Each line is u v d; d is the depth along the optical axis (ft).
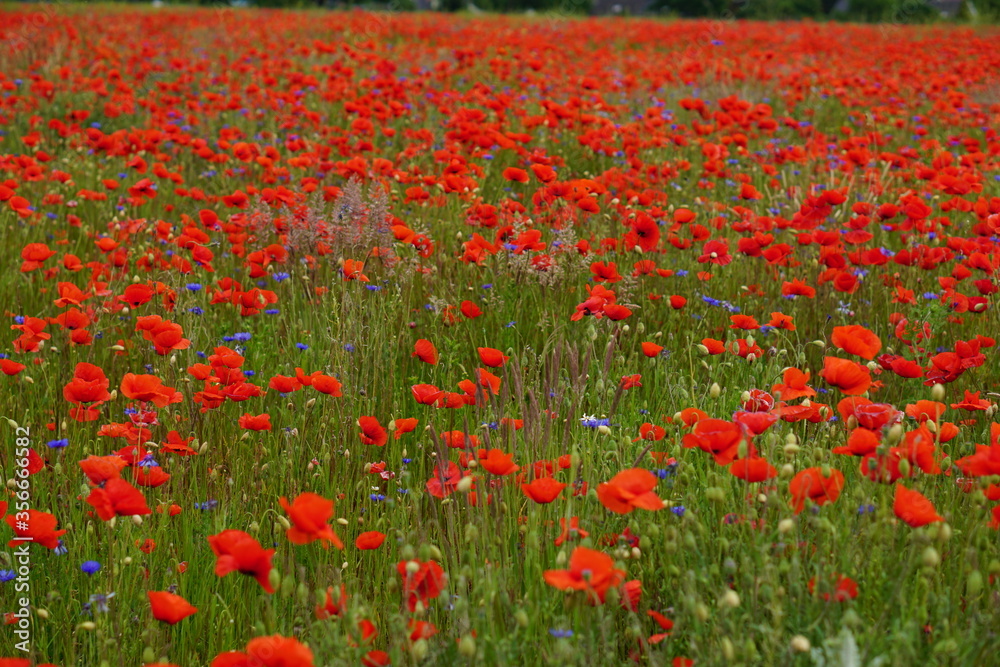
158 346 16.21
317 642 11.43
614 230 26.48
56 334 21.02
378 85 46.65
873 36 103.91
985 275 23.67
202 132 43.27
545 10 174.60
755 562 11.03
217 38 85.15
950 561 11.98
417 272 24.43
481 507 13.07
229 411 17.99
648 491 10.52
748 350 17.46
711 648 10.14
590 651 10.39
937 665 9.58
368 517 15.07
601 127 39.78
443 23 107.34
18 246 27.99
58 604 12.92
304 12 126.52
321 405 17.57
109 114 42.32
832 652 9.42
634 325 22.41
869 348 12.73
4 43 65.57
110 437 17.07
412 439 17.40
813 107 54.08
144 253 24.39
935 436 13.29
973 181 29.94
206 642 13.16
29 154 39.14
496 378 14.75
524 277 22.62
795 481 11.21
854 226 23.58
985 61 64.13
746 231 25.40
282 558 13.20
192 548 13.71
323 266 24.36
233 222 25.40
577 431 15.87
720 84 58.34
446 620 12.48
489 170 33.58
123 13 112.47
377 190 24.63
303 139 36.01
